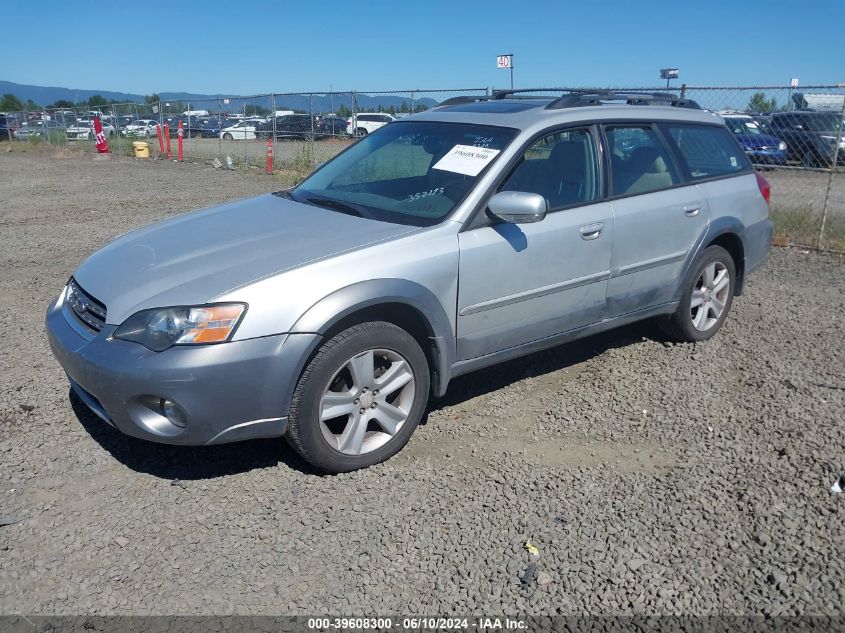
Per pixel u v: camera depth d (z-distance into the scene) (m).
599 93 5.12
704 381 4.92
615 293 4.80
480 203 4.04
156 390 3.22
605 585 2.95
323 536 3.22
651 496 3.56
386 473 3.73
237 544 3.16
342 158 5.14
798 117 13.43
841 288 7.45
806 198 12.94
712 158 5.62
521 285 4.20
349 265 3.56
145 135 31.23
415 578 2.98
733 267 5.71
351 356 3.55
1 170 20.80
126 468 3.73
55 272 7.73
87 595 2.84
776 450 4.00
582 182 4.58
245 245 3.79
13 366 4.99
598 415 4.42
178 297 3.34
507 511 3.42
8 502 3.41
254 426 3.40
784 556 3.12
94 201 13.39
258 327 3.30
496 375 5.00
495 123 4.52
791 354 5.45
